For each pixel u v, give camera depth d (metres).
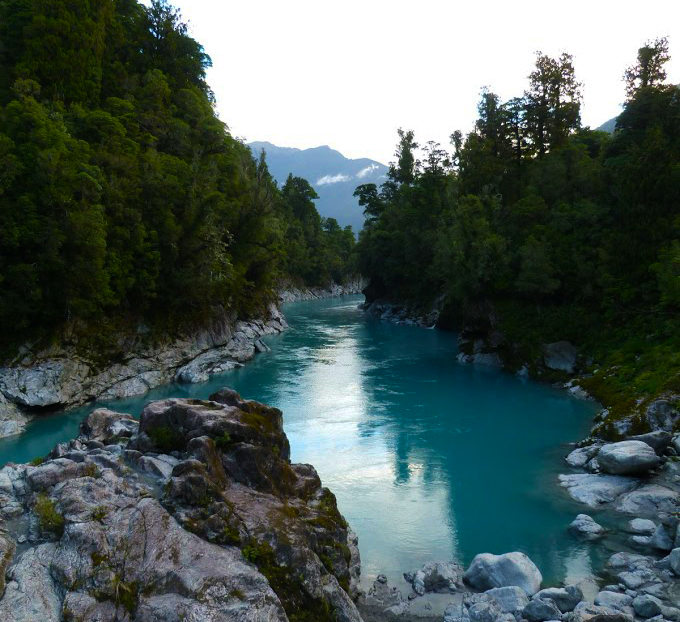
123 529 10.74
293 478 14.56
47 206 30.97
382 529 17.88
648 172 37.84
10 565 9.91
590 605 12.57
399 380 41.19
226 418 14.12
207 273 44.94
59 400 31.86
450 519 18.48
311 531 12.57
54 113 36.38
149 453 13.86
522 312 44.97
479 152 64.50
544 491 20.66
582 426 28.78
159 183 41.72
